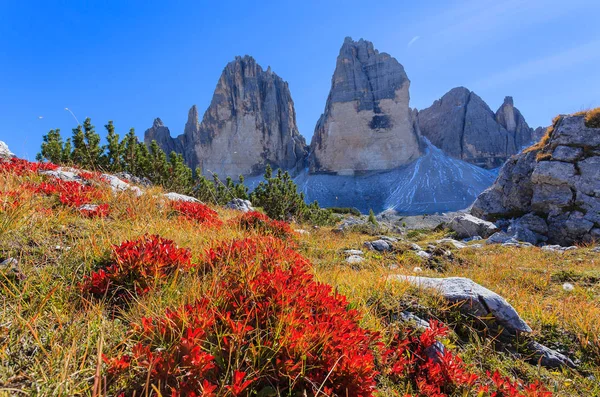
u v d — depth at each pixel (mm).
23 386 2021
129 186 8758
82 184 7910
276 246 5125
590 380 3672
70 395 1955
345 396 2354
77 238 4398
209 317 2578
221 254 4234
